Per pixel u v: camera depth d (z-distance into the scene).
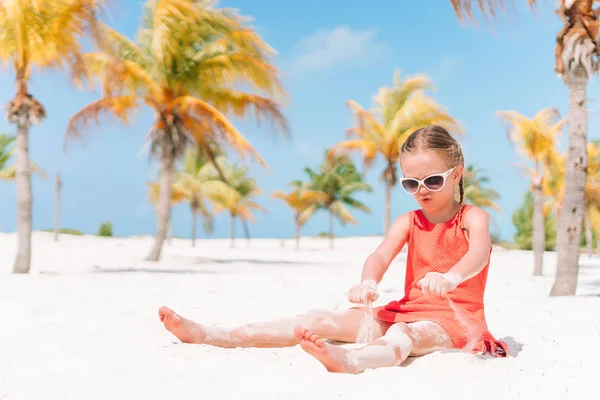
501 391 2.21
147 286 7.99
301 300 6.40
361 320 2.95
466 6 7.76
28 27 10.47
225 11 17.00
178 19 16.27
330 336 2.98
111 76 15.19
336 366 2.40
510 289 9.09
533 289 9.12
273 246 42.28
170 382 2.35
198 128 17.14
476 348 2.71
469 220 2.82
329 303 6.11
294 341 2.98
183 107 15.70
